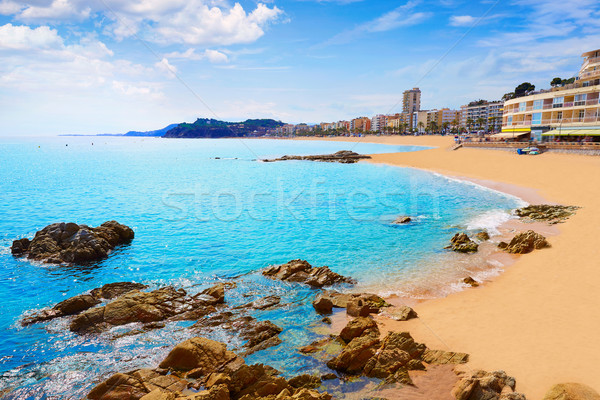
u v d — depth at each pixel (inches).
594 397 426.9
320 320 693.3
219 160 4714.6
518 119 3548.2
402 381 500.7
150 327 662.5
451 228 1318.9
